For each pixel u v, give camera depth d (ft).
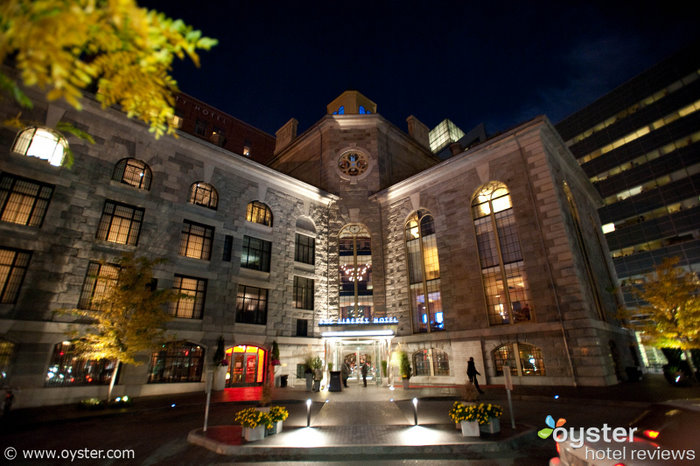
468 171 91.40
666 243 167.84
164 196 77.36
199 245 81.41
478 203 88.89
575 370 66.64
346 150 116.67
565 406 49.42
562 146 88.17
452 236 90.84
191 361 74.23
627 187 187.11
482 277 83.71
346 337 86.99
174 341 67.21
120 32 10.96
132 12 9.82
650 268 170.60
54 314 59.47
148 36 10.71
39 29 9.48
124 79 12.18
